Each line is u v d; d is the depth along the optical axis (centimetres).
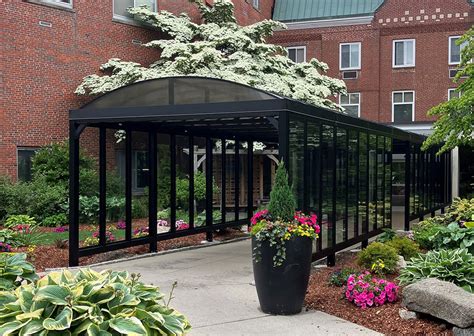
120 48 1934
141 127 1118
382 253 864
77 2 1794
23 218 1317
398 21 2892
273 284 668
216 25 2031
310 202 883
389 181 1362
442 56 2841
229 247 1277
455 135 1439
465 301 582
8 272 491
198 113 870
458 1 2800
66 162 1647
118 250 1145
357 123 1111
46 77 1711
